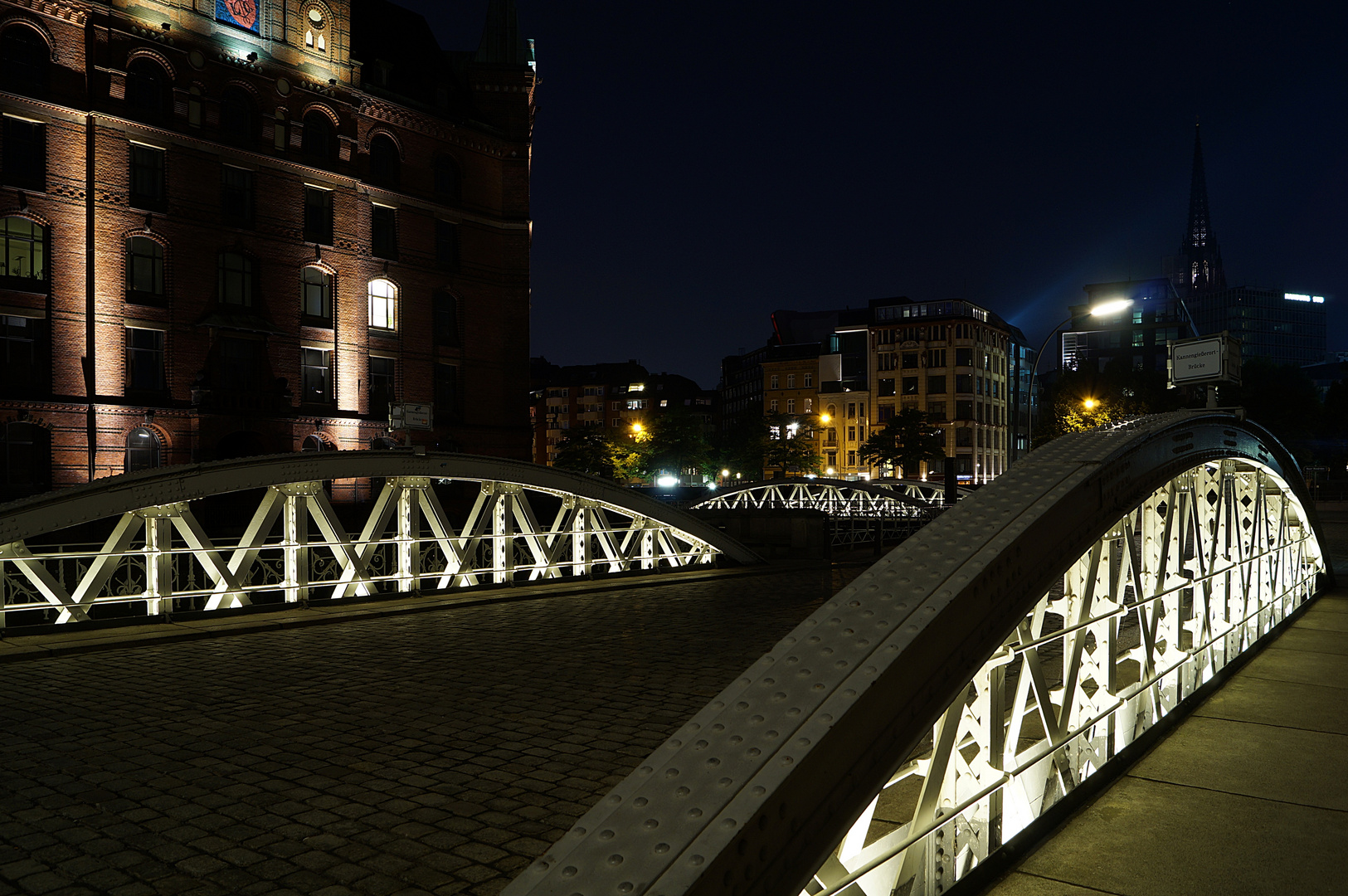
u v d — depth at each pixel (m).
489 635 11.97
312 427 37.62
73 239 31.75
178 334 34.16
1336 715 6.54
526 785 5.93
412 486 15.04
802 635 2.68
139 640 11.02
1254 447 8.65
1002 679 3.82
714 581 19.12
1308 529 12.25
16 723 7.44
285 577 13.48
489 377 44.50
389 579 14.70
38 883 4.42
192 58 34.56
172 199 34.09
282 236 37.28
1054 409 82.50
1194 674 7.07
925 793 3.16
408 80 43.41
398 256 41.19
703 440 101.12
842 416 109.19
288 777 6.09
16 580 16.86
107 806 5.49
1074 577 4.59
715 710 2.38
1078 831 4.24
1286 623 10.70
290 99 37.53
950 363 100.81
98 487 11.37
